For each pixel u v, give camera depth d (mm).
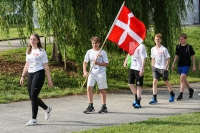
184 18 16375
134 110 10750
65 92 13750
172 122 8906
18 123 9195
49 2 13641
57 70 17094
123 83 16672
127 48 10312
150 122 8914
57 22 13742
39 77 9133
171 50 16297
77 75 16391
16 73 16250
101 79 10305
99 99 12758
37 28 15516
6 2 14242
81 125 8922
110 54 17422
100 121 9328
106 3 14945
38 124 9055
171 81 16828
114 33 10273
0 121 9430
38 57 9164
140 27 10258
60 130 8469
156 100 11898
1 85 14250
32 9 14055
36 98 9094
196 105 11516
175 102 12062
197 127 8383
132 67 11172
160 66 11906
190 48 12453
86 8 14594
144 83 16625
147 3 16453
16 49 20984
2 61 18109
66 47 14328
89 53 10438
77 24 14492
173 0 15719
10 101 12148
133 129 8219
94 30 14688
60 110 10805
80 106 11445
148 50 17000
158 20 16406
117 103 11953
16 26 14547
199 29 31000
